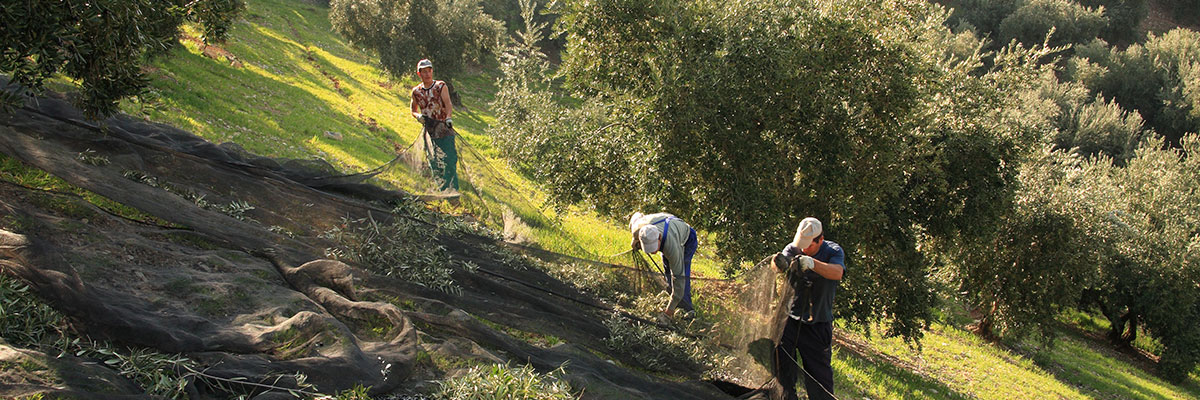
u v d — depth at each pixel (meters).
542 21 53.50
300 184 7.42
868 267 13.39
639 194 10.83
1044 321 22.72
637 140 10.50
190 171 6.81
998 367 18.98
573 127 12.09
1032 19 59.41
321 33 47.12
